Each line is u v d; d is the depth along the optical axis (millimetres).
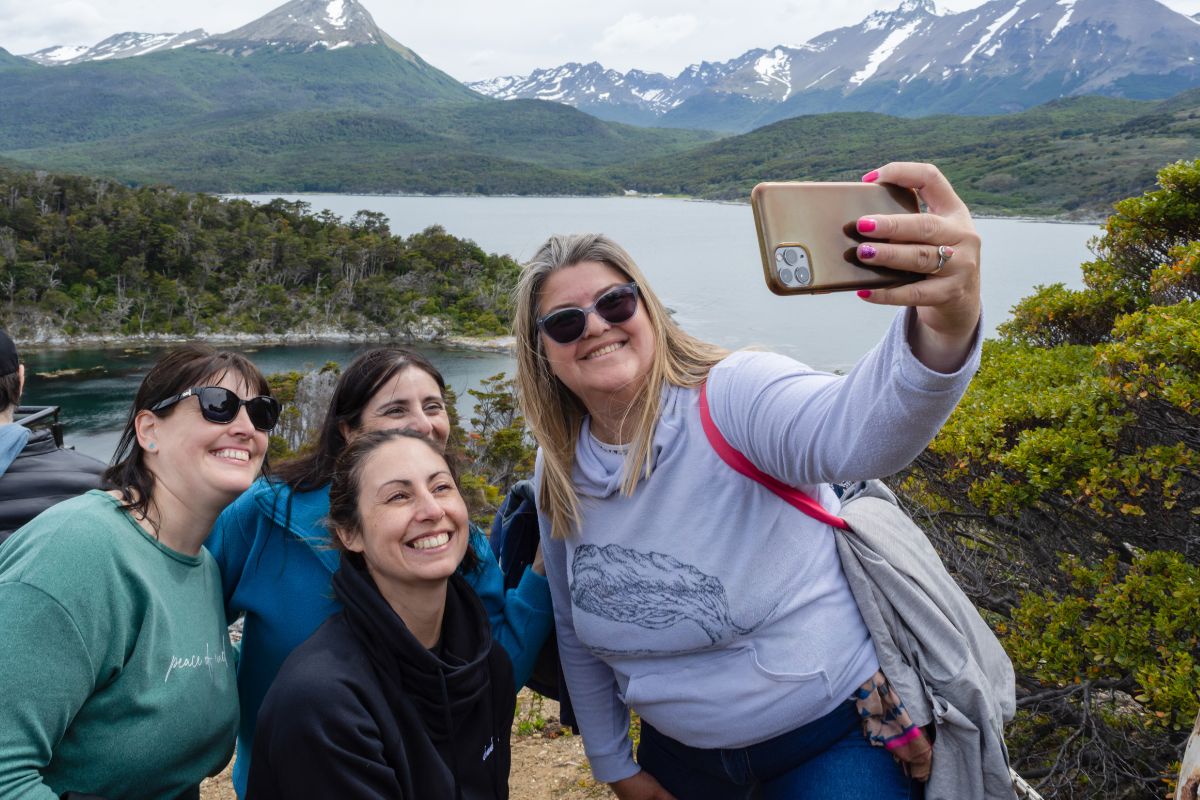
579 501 2133
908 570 2031
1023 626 5020
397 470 2070
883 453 1539
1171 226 6367
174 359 2117
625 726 2549
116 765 1920
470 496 2506
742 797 2221
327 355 102625
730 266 179000
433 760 2047
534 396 2176
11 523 2713
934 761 2002
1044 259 140000
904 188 1459
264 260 125562
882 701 1981
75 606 1796
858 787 1969
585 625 2191
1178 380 4512
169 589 2066
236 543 2443
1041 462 4918
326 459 2531
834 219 1388
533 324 2133
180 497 2109
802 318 120125
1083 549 5297
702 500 1947
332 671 1958
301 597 2348
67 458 2973
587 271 2000
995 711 2047
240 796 2559
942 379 1432
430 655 2057
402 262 129250
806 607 1966
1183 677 4129
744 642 1994
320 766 1893
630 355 1996
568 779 4359
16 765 1688
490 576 2520
